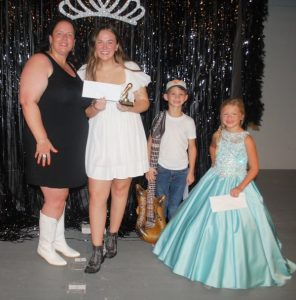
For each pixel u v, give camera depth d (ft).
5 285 7.41
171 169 9.36
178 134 9.25
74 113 7.55
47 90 7.25
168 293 7.29
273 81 18.25
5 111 10.05
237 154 8.01
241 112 8.09
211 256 7.48
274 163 19.17
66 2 9.59
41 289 7.30
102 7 9.73
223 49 9.98
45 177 7.51
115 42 7.55
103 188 7.66
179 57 10.06
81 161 7.80
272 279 7.62
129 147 7.62
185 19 9.91
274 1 17.40
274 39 17.85
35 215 10.65
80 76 7.98
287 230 10.87
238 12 9.82
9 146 10.23
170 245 8.41
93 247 8.04
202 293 7.33
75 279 7.68
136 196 10.40
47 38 7.89
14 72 9.88
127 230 10.28
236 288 7.38
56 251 8.80
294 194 14.90
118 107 7.41
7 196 10.38
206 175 8.41
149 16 9.91
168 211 9.82
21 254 8.78
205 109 10.28
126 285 7.54
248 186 8.04
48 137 7.38
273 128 18.78
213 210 7.59
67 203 10.71
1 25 9.62
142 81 7.88
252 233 7.57
